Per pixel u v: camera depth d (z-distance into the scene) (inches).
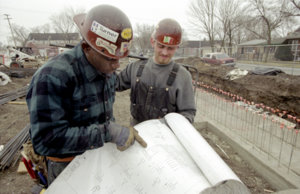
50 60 44.9
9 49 767.1
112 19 41.5
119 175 43.1
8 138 165.0
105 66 46.4
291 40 1202.0
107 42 41.8
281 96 239.8
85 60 46.6
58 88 42.2
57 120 41.7
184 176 38.5
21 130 179.6
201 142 45.1
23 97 319.9
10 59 734.5
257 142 152.0
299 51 576.7
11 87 397.1
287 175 106.3
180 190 36.6
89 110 49.8
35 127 40.3
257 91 280.5
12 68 561.6
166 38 71.9
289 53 613.6
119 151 46.1
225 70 434.3
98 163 45.7
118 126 46.3
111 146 47.4
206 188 34.8
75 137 42.1
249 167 127.3
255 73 380.2
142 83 81.5
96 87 50.1
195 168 41.2
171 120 54.2
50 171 54.5
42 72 42.2
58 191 46.1
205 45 2201.0
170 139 48.2
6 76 421.1
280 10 1111.0
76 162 46.2
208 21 1263.5
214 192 35.6
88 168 45.4
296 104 221.5
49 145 41.1
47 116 40.6
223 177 35.9
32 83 43.3
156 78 79.4
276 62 649.6
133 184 41.1
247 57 763.4
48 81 41.2
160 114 80.5
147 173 40.9
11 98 295.1
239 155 140.6
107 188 42.5
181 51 1123.9
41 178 60.9
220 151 145.4
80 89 46.8
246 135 166.1
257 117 212.1
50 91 41.2
